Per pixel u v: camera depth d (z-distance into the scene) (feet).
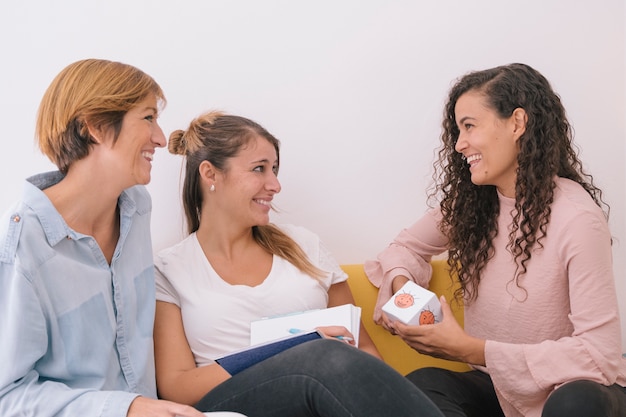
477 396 5.18
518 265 4.97
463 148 5.12
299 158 6.31
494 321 5.15
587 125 6.72
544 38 6.57
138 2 5.91
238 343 5.06
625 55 6.70
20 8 5.76
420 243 5.83
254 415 4.16
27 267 3.87
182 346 5.04
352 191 6.43
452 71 6.47
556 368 4.51
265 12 6.13
